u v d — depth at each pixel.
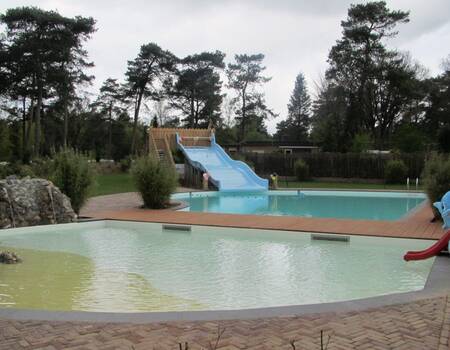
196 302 6.16
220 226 11.44
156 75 48.41
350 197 22.05
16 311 4.76
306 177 32.12
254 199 21.16
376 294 6.50
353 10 42.03
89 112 52.28
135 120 49.84
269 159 34.31
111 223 12.86
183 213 14.09
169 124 54.06
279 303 6.12
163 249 9.59
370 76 43.28
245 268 7.97
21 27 36.09
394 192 22.64
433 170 12.21
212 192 23.34
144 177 15.41
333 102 47.19
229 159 28.47
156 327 4.32
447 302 5.11
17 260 8.48
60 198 12.63
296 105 69.94
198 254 9.11
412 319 4.53
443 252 7.88
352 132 42.78
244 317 4.59
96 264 8.30
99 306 6.02
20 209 11.93
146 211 14.70
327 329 4.26
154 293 6.56
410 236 9.80
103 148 53.56
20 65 36.09
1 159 39.97
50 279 7.29
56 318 4.55
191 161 26.77
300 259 8.63
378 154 31.11
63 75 37.28
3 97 41.69
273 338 4.05
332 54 44.03
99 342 3.96
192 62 49.22
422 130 48.00
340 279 7.25
